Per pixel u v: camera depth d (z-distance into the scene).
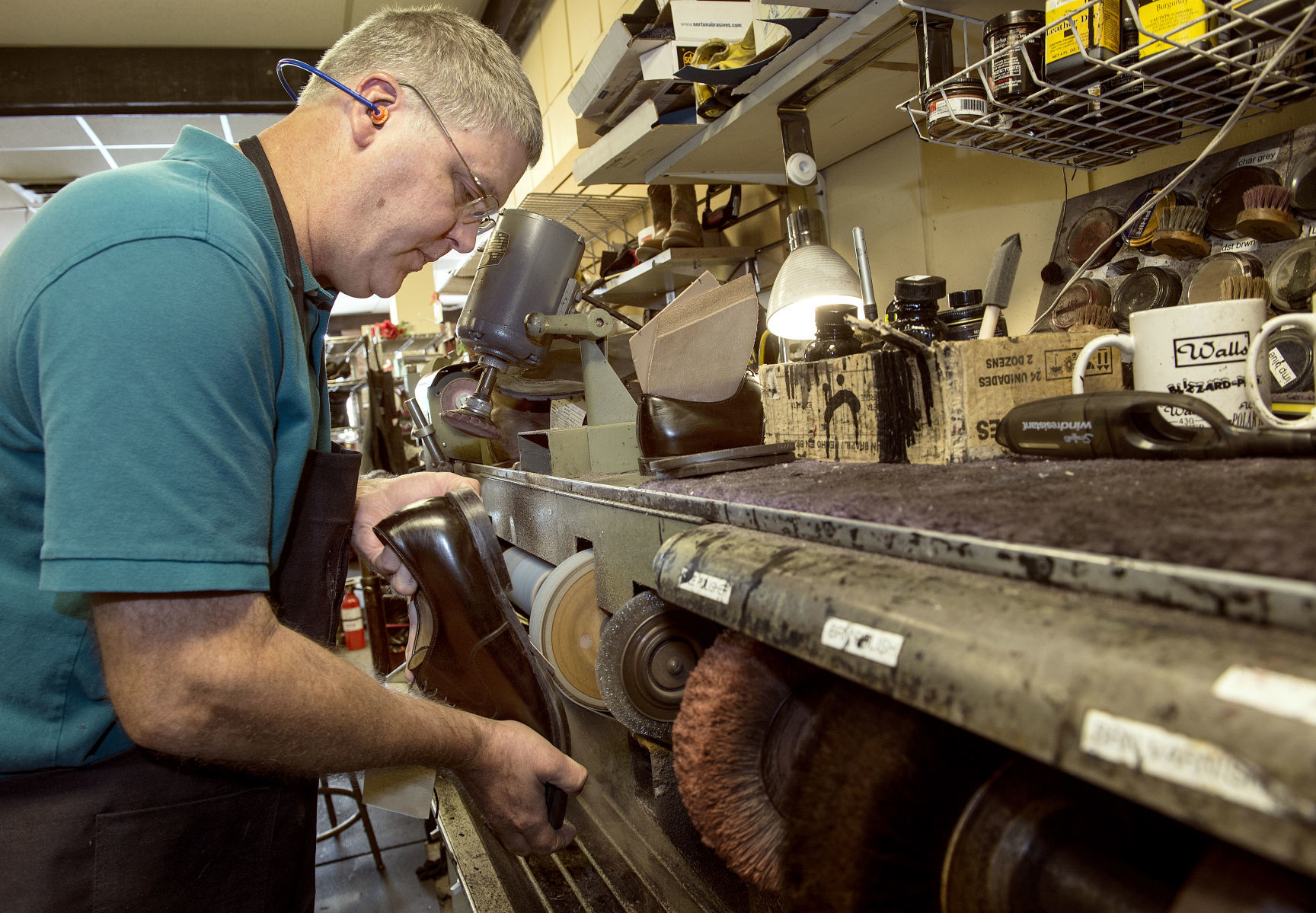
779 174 1.73
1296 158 0.88
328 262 0.79
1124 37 0.74
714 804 0.59
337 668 0.61
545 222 1.41
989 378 0.71
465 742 0.70
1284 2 0.62
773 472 0.80
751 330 0.94
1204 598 0.31
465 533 0.86
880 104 1.34
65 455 0.48
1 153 4.88
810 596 0.46
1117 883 0.35
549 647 1.08
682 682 0.87
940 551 0.44
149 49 4.02
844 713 0.51
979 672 0.33
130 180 0.55
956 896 0.40
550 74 3.51
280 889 0.79
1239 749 0.24
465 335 1.40
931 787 0.45
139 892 0.68
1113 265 1.05
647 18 1.40
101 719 0.66
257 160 0.72
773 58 1.14
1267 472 0.48
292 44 4.14
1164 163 1.04
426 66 0.74
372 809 2.46
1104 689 0.29
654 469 0.87
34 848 0.65
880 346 0.79
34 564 0.63
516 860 0.87
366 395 3.80
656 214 2.16
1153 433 0.60
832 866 0.46
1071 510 0.43
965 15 0.98
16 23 3.66
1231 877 0.29
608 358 1.30
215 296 0.53
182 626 0.52
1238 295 0.82
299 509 0.80
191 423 0.51
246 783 0.74
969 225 1.38
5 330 0.55
